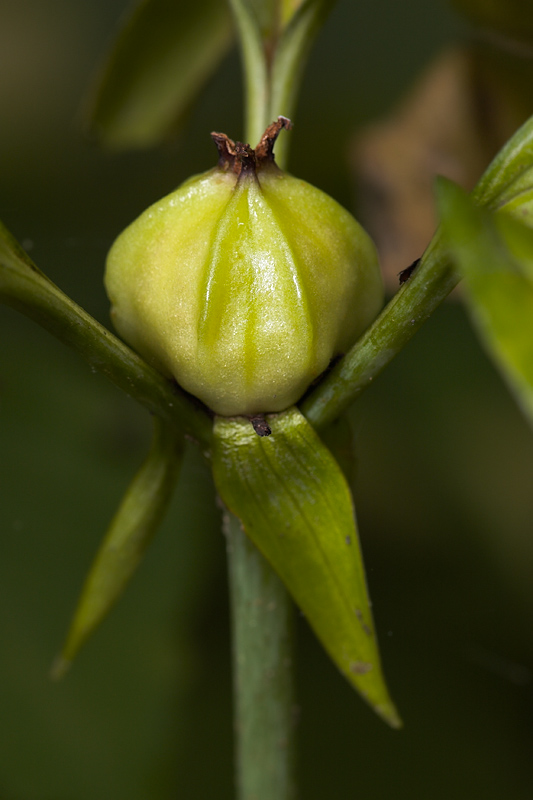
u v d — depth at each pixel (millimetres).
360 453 194
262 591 137
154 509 134
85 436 188
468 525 192
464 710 201
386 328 125
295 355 125
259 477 127
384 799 194
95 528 183
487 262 110
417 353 197
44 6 225
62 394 191
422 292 124
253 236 124
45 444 187
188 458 196
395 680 203
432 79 165
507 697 200
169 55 160
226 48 161
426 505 193
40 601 177
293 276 124
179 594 179
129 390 127
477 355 196
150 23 157
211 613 208
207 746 203
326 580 127
